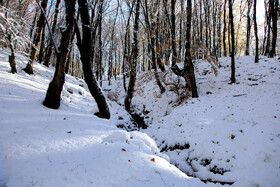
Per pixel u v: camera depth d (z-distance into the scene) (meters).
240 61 13.95
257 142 5.11
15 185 2.34
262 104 7.18
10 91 5.48
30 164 2.81
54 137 3.78
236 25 21.94
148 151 4.18
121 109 10.91
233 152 5.14
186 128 7.24
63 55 5.35
